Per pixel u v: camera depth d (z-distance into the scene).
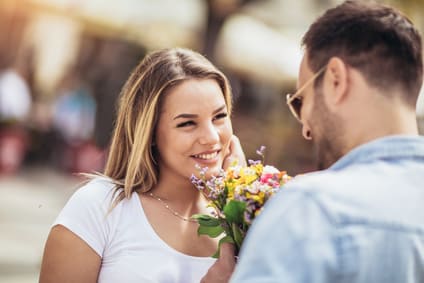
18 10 16.42
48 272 2.39
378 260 1.54
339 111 1.71
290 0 14.03
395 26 1.69
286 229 1.52
